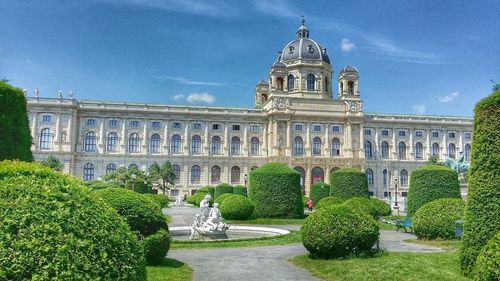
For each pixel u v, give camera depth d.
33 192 7.04
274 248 23.23
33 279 6.13
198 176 102.12
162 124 101.75
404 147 111.69
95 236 7.04
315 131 104.75
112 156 98.00
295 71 109.69
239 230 32.03
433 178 33.75
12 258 6.18
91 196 7.88
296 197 40.03
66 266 6.43
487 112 14.45
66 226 6.78
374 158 109.00
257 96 121.69
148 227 16.69
